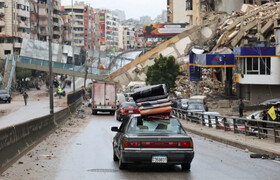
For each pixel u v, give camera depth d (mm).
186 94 69562
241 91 60031
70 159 14156
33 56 95562
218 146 19047
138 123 11914
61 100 69562
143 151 11203
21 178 10648
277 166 12617
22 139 15641
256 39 65750
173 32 132750
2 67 98000
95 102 46281
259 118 27766
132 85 83812
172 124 11938
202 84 70062
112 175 11078
